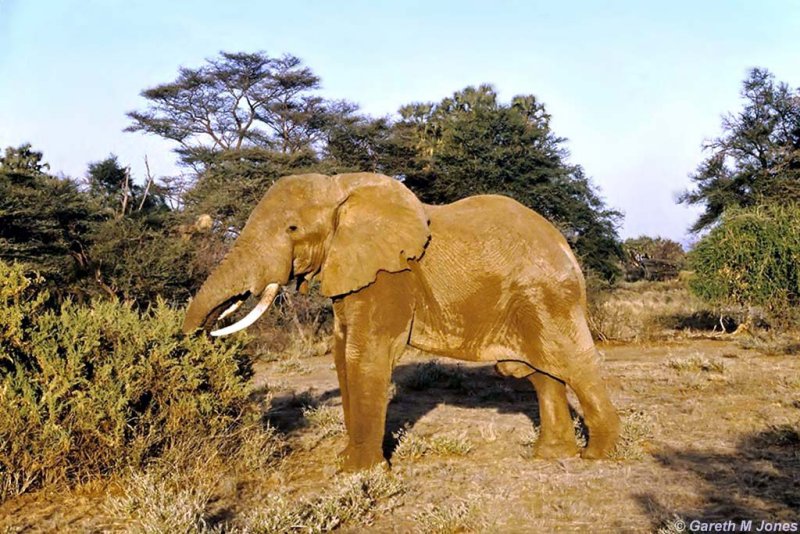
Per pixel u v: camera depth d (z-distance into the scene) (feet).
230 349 25.66
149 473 21.68
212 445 24.35
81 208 80.43
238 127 128.77
